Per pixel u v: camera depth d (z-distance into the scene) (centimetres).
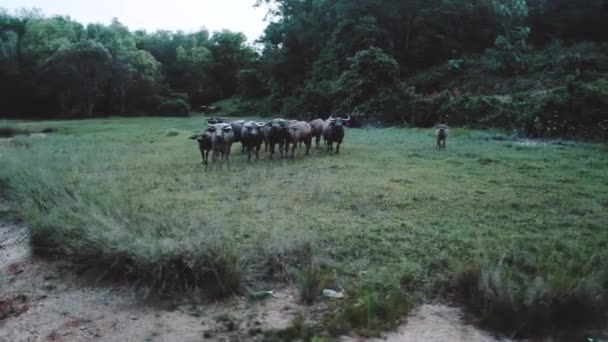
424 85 3381
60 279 598
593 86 1872
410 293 523
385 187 978
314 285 523
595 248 609
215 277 547
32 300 548
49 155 1370
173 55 6203
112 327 484
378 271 559
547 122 1898
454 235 666
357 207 822
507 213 779
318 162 1320
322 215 777
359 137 2017
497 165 1245
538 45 3841
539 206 820
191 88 6106
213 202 870
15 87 4466
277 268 579
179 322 487
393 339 445
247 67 5741
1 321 507
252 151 1480
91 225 655
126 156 1469
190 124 3297
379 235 674
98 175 1131
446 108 2467
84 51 4131
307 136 1447
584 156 1384
